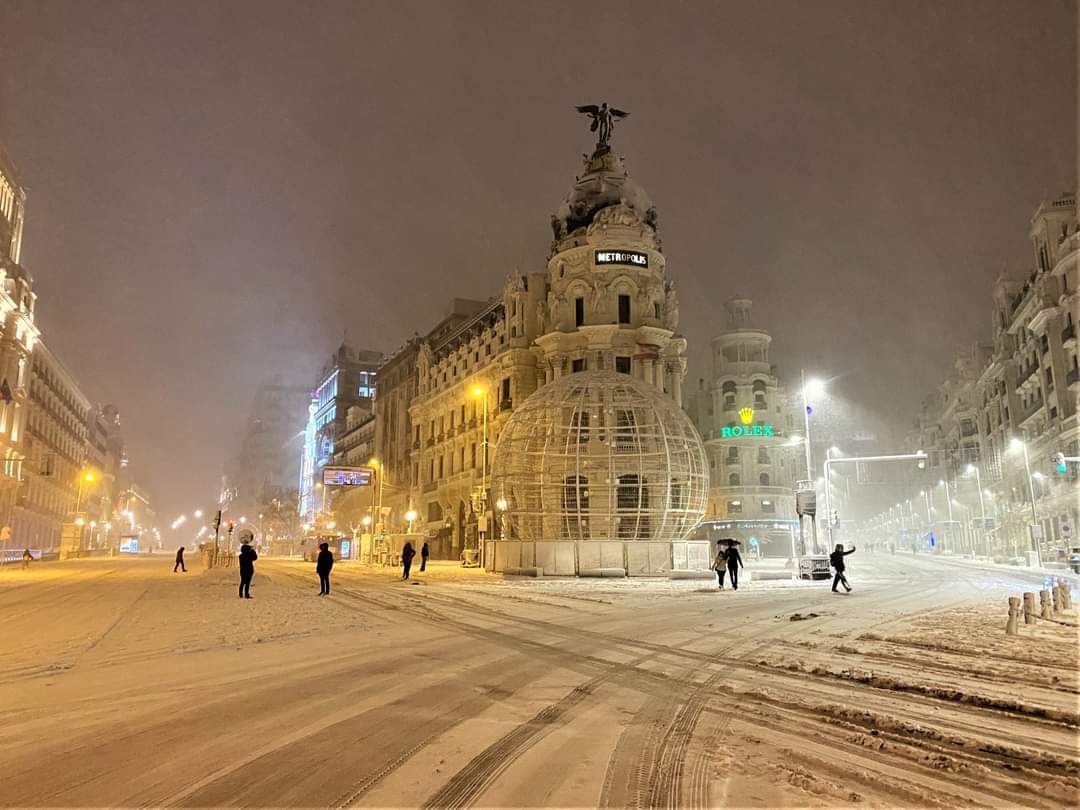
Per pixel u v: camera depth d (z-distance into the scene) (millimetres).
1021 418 76812
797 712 8281
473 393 68250
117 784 5820
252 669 10891
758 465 86875
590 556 37531
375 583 33094
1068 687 9180
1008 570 49438
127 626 16312
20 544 86188
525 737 7223
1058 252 63625
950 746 6973
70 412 114812
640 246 59250
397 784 5852
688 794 5660
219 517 56156
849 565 59656
